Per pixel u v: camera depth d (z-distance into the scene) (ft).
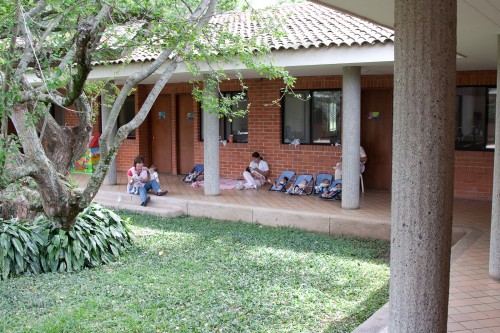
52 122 25.00
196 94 25.39
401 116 9.91
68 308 20.12
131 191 41.47
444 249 9.98
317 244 29.91
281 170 46.21
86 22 17.52
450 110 9.73
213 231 33.32
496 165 20.48
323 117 44.39
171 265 25.98
